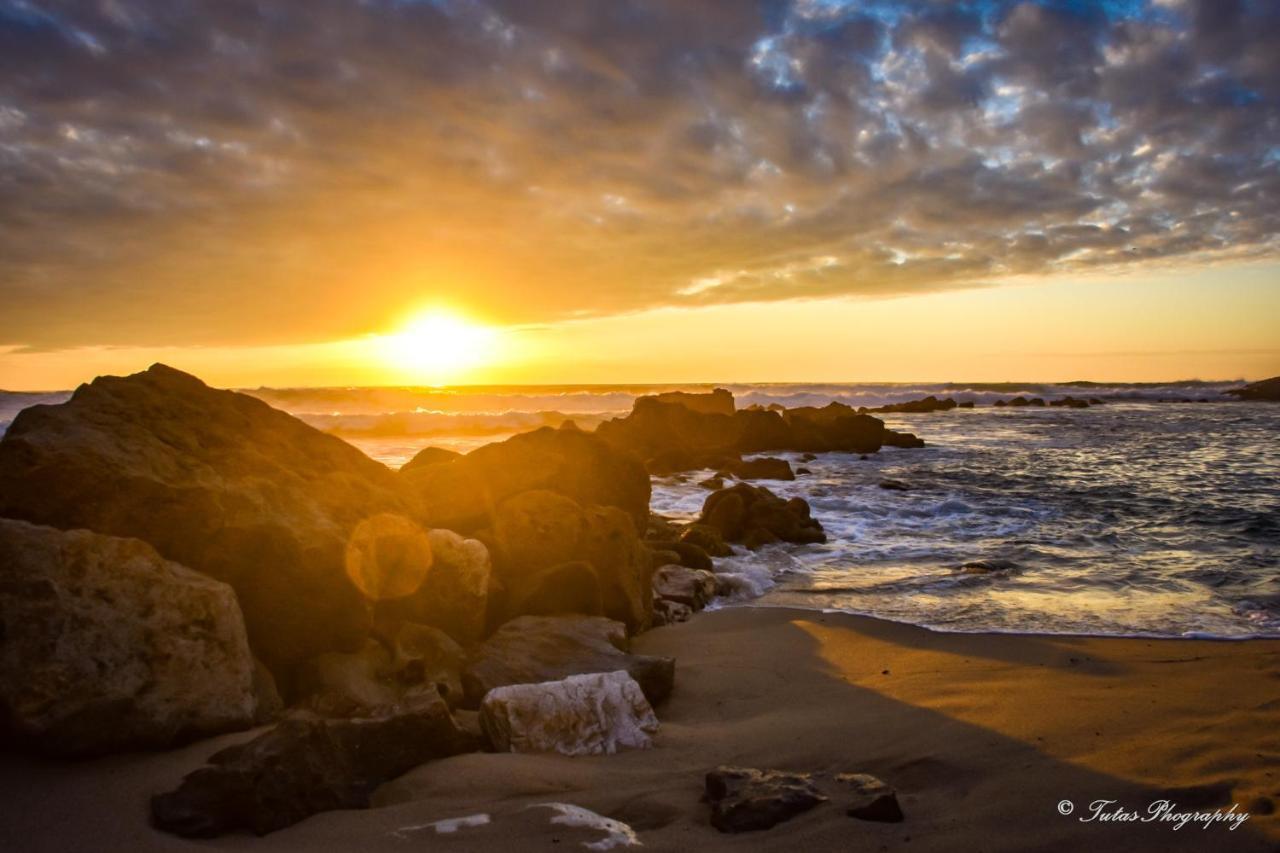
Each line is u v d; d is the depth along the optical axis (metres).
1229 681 6.03
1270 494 17.34
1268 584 9.75
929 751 4.63
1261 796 3.84
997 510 15.88
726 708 5.74
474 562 6.39
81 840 3.22
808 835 3.54
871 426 30.30
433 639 5.84
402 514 6.62
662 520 13.80
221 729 4.28
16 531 4.21
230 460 5.88
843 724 5.18
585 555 7.71
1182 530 13.48
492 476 9.65
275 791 3.54
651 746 4.73
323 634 5.32
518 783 4.04
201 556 5.10
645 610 8.29
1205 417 47.62
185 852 3.17
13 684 3.76
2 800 3.48
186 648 4.35
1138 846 3.44
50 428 5.21
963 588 9.84
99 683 3.94
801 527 13.47
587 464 10.29
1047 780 4.16
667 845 3.45
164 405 6.00
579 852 3.30
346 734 4.02
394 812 3.68
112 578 4.31
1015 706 5.45
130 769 3.84
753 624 8.34
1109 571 10.58
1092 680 6.12
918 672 6.48
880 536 13.49
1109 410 56.94
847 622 8.29
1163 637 7.57
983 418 49.12
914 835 3.56
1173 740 4.70
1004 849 3.43
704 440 29.59
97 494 4.93
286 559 5.22
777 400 61.09
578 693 4.85
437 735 4.34
